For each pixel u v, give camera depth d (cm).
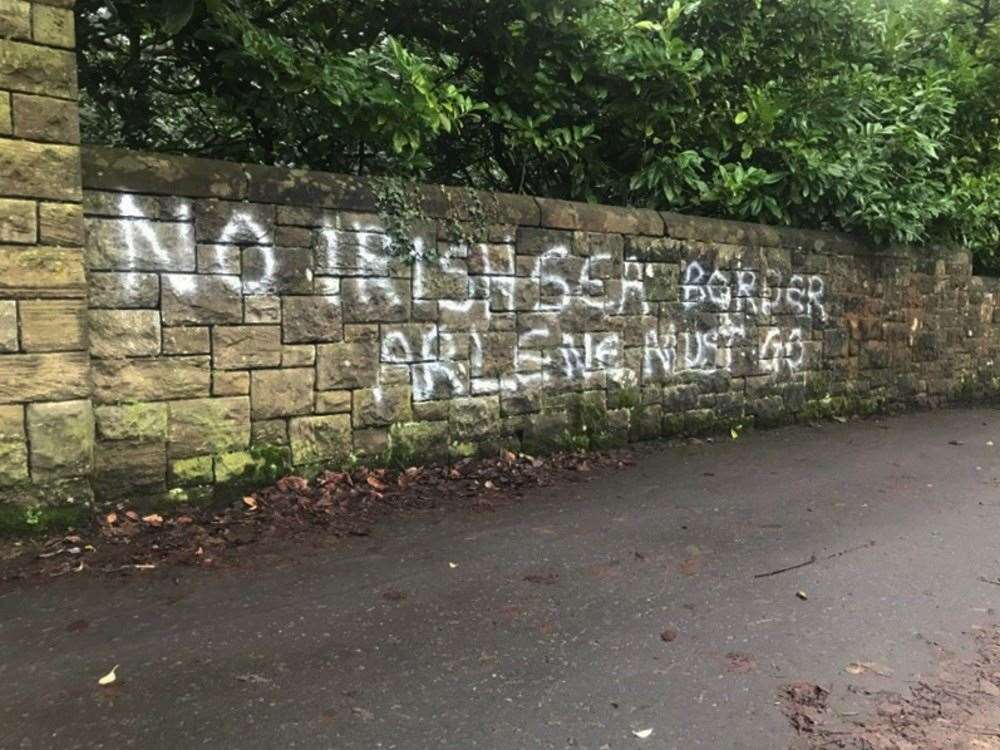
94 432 401
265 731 255
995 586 396
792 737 265
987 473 625
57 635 309
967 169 971
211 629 318
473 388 545
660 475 572
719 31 684
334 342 480
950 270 945
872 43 788
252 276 446
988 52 973
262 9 525
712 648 322
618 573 392
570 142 616
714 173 729
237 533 417
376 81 504
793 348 766
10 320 368
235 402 446
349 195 478
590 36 593
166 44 504
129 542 396
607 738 261
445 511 471
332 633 320
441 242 520
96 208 396
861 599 374
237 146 550
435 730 260
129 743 246
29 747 243
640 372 644
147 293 413
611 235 612
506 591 366
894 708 285
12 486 375
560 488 530
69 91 375
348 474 491
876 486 571
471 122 621
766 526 471
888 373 877
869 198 783
